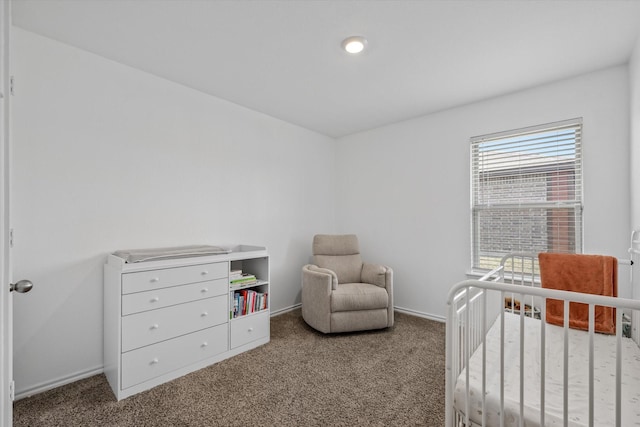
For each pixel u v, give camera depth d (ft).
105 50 6.94
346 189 13.51
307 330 9.80
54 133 6.49
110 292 6.64
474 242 10.18
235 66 7.66
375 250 12.50
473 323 5.41
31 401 5.93
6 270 3.65
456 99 9.68
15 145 6.02
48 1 5.31
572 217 8.37
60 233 6.55
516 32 6.22
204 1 5.37
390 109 10.53
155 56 7.20
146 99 7.94
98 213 7.09
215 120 9.48
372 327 9.48
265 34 6.34
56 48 6.54
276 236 11.37
